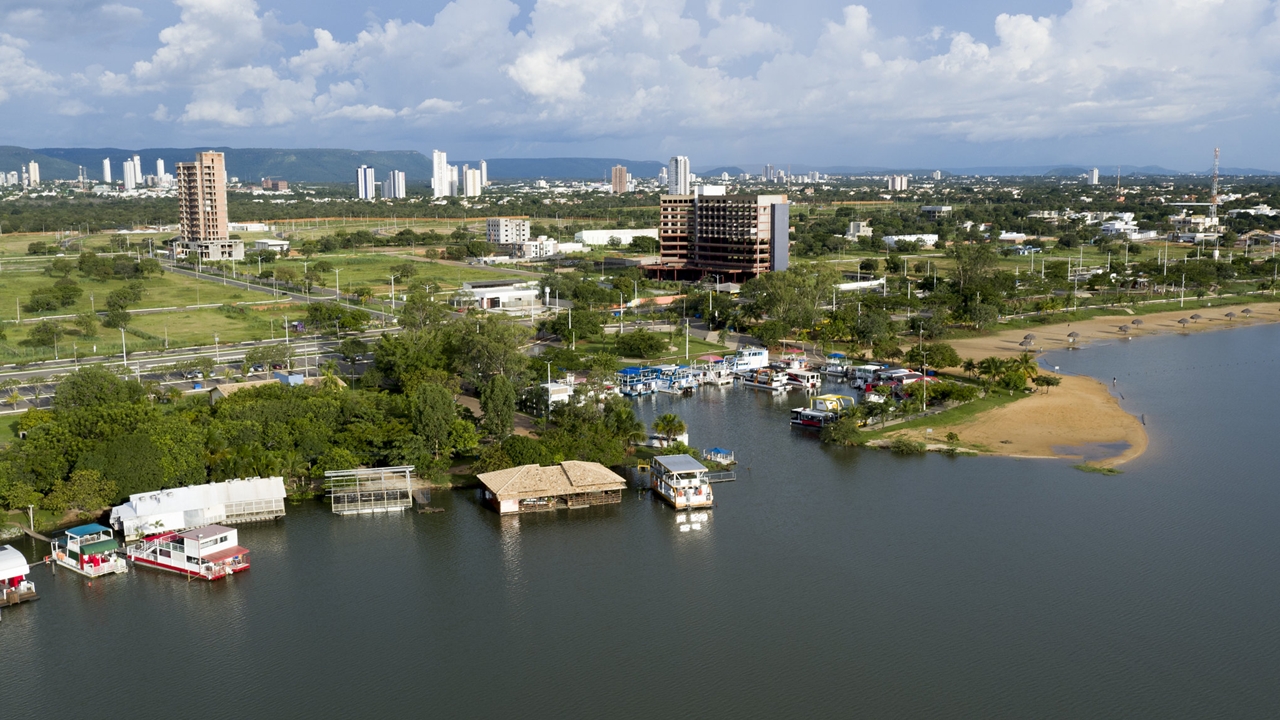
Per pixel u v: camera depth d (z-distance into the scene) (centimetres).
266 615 13475
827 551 15400
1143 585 14012
